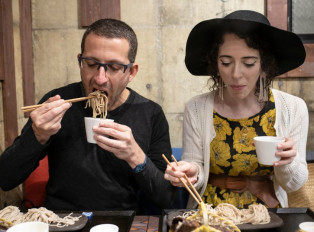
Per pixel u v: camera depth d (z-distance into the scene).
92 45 1.57
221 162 1.87
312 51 2.69
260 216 1.42
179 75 2.76
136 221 1.47
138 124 1.87
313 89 2.77
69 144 1.81
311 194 2.17
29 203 2.25
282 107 1.87
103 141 1.47
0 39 2.20
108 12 2.64
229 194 1.84
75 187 1.78
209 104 1.95
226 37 1.66
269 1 2.64
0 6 2.20
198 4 2.70
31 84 2.67
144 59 2.74
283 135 1.86
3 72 2.21
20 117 2.52
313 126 2.81
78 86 1.91
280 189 1.91
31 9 2.68
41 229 1.13
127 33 1.64
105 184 1.79
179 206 2.28
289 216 1.52
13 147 1.65
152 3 2.70
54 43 2.72
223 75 1.71
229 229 1.18
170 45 2.74
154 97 2.78
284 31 1.63
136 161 1.62
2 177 1.67
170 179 1.60
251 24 1.60
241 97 1.72
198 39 1.84
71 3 2.69
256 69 1.66
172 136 2.80
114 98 1.67
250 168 1.83
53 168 1.83
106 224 1.37
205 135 1.91
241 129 1.86
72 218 1.44
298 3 2.76
